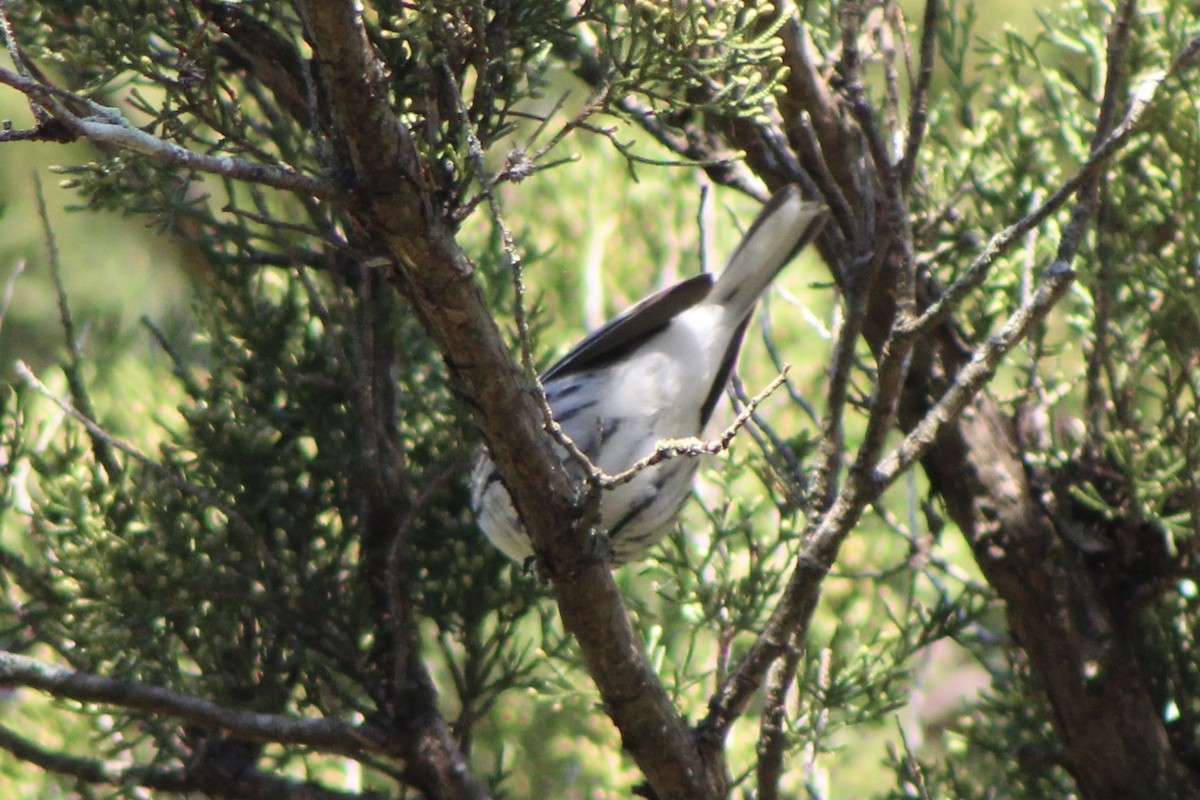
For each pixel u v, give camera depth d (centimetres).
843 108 719
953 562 1047
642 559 827
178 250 996
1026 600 736
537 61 632
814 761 779
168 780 754
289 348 819
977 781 855
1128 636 745
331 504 802
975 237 812
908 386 764
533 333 874
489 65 538
